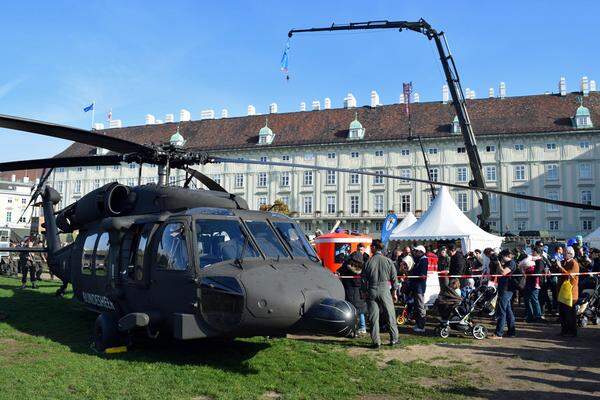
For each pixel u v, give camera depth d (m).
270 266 7.28
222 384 6.49
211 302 6.87
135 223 8.60
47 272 26.25
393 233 20.62
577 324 12.20
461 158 65.06
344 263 10.99
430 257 13.39
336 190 69.88
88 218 10.21
